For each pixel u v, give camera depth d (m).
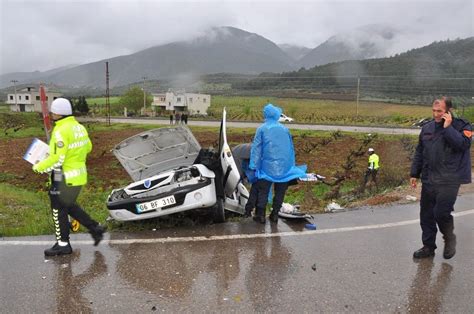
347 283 4.02
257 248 4.95
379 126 50.06
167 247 4.96
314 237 5.39
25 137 37.22
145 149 6.68
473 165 16.19
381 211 6.82
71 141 4.54
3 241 5.18
